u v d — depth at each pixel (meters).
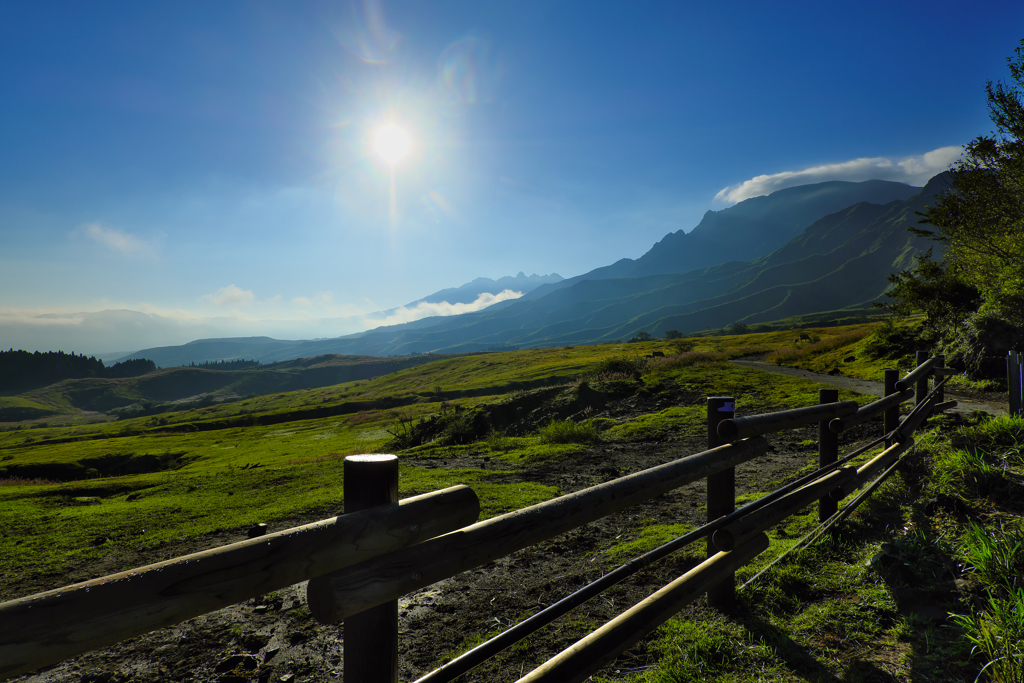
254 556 0.97
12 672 0.70
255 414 81.81
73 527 7.65
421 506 1.34
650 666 2.70
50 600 0.75
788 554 3.77
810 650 2.67
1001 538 3.25
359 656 1.31
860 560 3.62
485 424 21.81
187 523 7.67
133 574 0.85
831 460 4.30
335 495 8.77
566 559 4.77
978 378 14.92
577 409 20.67
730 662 2.60
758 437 3.21
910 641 2.66
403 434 24.28
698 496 6.71
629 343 97.06
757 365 32.59
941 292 22.47
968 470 4.41
